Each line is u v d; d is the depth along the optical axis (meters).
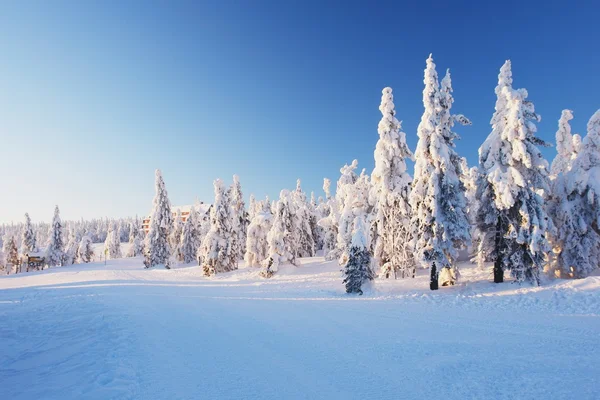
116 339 9.74
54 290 26.05
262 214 46.28
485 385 6.44
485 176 21.42
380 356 8.34
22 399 5.82
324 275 33.19
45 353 8.59
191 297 20.41
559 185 22.34
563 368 7.28
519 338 9.96
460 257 32.66
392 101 27.08
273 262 37.25
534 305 15.68
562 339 9.77
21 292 25.17
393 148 26.73
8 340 9.94
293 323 12.35
